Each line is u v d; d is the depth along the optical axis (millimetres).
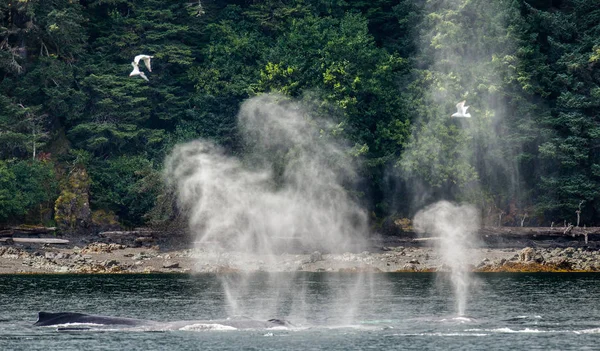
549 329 127812
